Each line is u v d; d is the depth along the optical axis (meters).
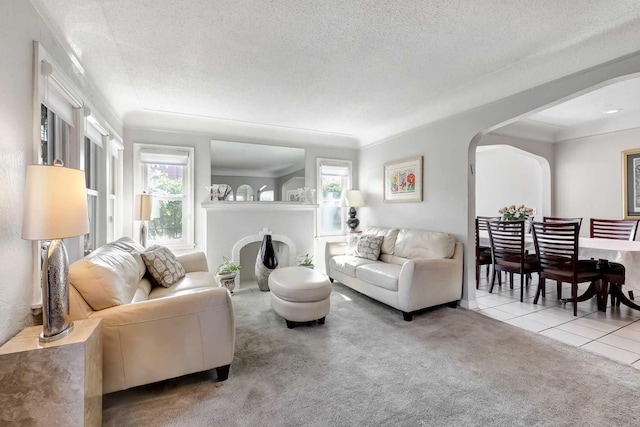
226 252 4.49
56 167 1.33
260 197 4.80
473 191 3.53
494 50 2.43
